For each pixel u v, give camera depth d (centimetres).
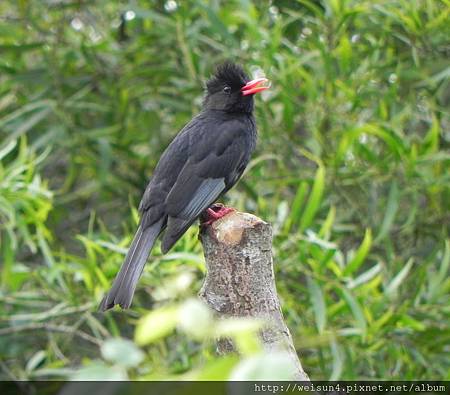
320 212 1283
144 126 1445
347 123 1227
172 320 296
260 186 1245
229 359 294
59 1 1427
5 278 1119
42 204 1107
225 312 648
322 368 1121
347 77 1223
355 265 1040
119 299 775
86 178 1580
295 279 1155
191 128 993
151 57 1421
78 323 1115
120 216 1456
